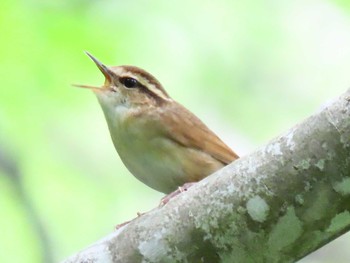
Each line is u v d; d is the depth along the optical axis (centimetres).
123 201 1475
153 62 1424
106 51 1343
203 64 1473
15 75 1327
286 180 608
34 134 1404
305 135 607
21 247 1384
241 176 623
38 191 1442
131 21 1388
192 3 1473
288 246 617
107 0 1373
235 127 1506
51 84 1345
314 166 600
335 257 1252
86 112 1418
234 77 1497
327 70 1546
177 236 639
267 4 1506
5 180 1353
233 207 622
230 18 1489
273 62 1512
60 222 1434
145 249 649
